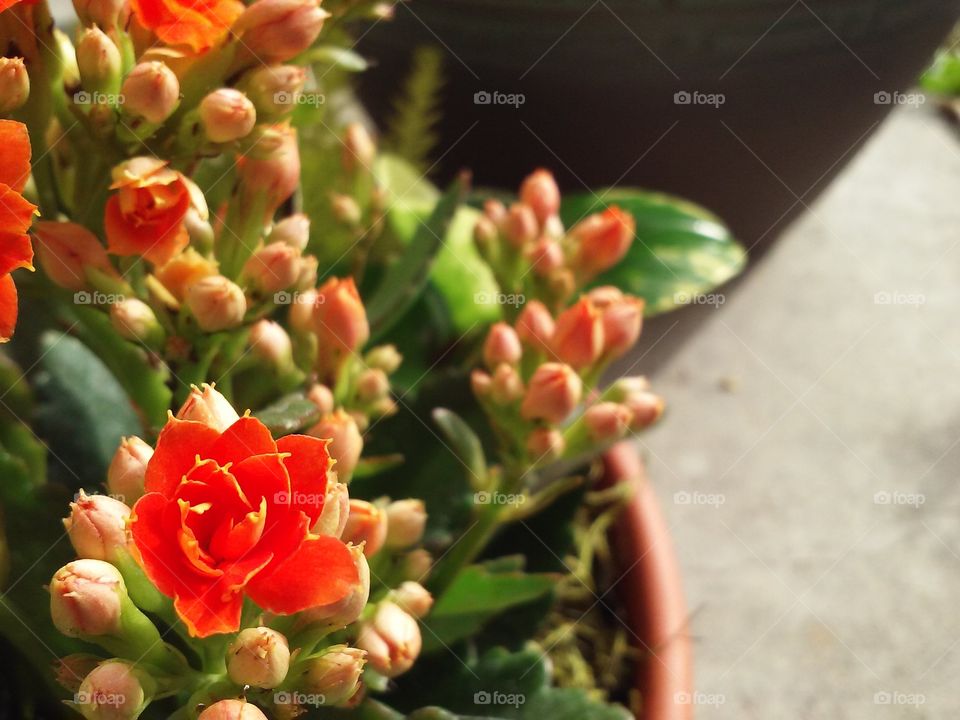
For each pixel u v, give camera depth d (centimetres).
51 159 13
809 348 36
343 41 17
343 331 15
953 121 44
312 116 16
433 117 22
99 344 14
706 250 23
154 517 10
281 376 15
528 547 19
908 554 31
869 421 34
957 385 35
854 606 30
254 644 11
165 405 15
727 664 28
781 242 34
